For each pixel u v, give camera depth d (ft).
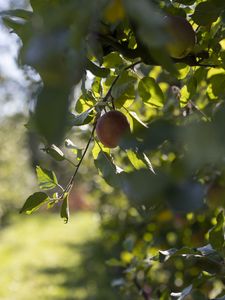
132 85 4.49
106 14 2.24
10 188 38.34
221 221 4.78
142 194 2.02
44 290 23.80
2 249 38.91
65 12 2.16
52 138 1.97
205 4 3.92
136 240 10.36
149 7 2.10
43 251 35.76
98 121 3.92
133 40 3.65
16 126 36.06
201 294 5.72
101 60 3.62
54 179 4.53
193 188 2.04
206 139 1.93
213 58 4.52
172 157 7.14
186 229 8.25
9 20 2.89
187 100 4.95
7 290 24.75
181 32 3.67
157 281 9.14
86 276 24.77
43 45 2.10
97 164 4.26
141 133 2.33
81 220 49.32
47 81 2.09
